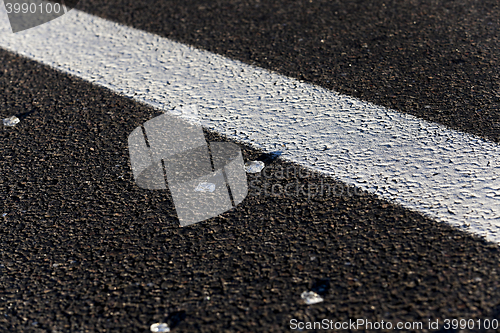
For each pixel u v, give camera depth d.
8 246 2.08
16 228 2.16
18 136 2.74
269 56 3.26
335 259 1.88
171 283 1.85
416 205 2.10
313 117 2.71
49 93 3.10
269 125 2.68
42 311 1.79
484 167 2.27
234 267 1.89
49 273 1.94
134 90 3.06
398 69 3.01
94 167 2.47
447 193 2.14
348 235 1.98
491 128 2.49
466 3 3.65
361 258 1.87
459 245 1.89
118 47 3.54
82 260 1.98
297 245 1.96
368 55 3.16
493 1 3.64
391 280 1.78
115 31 3.74
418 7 3.65
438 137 2.47
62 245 2.06
